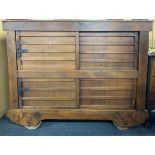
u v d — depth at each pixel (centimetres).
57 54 244
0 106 286
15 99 253
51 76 247
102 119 254
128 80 248
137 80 247
